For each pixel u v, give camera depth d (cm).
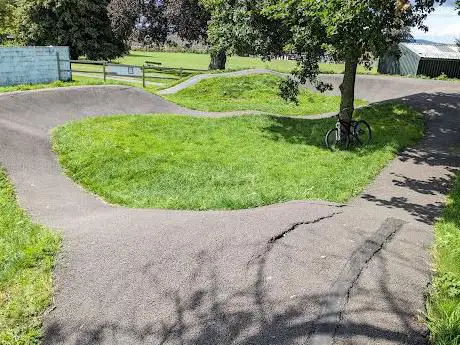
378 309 459
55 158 1168
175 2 3316
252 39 1628
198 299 482
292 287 495
